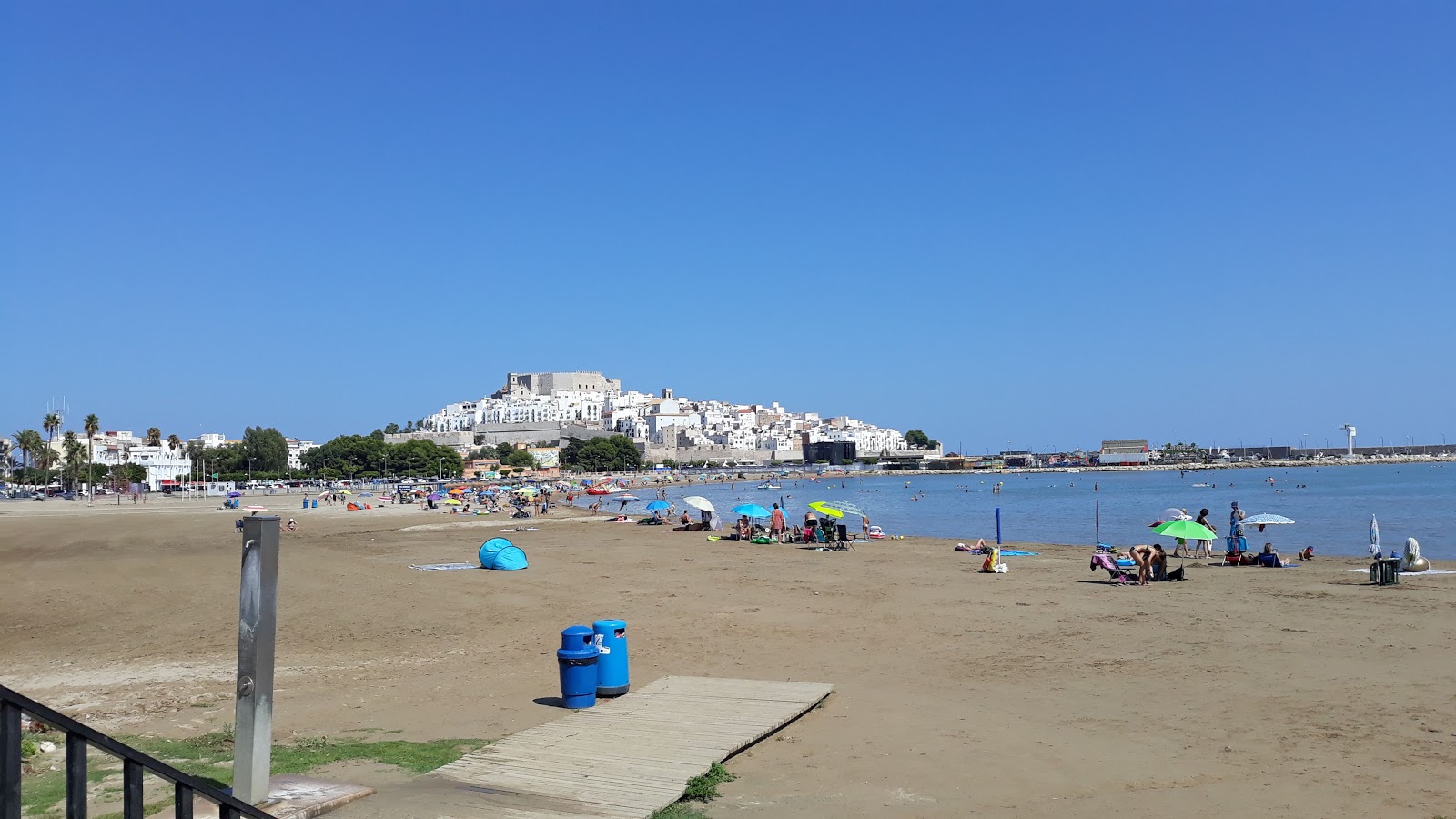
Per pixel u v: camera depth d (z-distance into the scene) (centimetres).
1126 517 7944
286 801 924
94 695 1571
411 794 980
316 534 5969
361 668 1775
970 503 11100
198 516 8338
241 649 906
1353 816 949
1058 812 977
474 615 2417
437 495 11869
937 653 1838
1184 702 1424
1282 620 2122
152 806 930
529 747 1170
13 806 494
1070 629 2075
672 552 4197
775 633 2075
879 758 1166
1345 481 16400
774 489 17788
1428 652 1733
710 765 1097
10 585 3241
